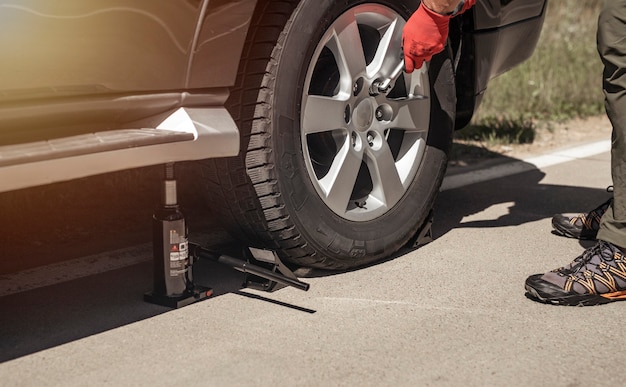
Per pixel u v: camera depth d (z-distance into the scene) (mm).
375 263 3410
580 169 5137
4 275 3250
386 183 3338
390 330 2768
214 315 2875
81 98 2500
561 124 6422
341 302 3000
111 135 2523
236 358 2547
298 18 2930
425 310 2941
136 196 4215
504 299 3062
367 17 3176
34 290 3104
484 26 3672
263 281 3104
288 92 2938
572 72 7270
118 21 2504
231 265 2957
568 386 2418
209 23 2686
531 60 7402
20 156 2273
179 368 2480
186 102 2709
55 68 2422
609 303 3049
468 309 2961
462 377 2453
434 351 2619
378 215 3334
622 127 2914
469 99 3832
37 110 2402
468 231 3873
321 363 2521
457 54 3643
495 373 2482
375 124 3273
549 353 2623
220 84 2768
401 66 3244
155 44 2598
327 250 3145
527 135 5895
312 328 2775
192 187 4320
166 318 2848
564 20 9000
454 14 2889
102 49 2496
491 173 5016
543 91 6805
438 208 4258
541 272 3348
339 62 3119
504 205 4336
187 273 2994
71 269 3330
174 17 2615
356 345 2648
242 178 2977
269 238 3080
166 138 2580
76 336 2703
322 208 3117
